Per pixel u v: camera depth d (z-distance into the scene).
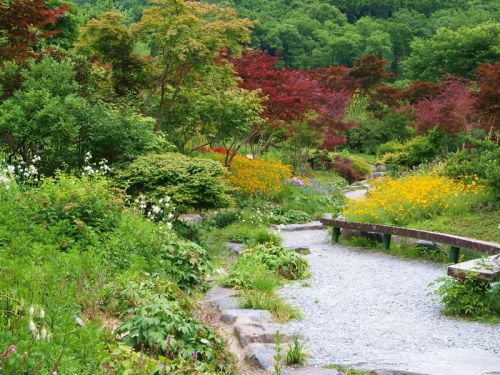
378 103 35.12
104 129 11.13
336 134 26.12
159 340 4.53
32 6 5.49
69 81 12.18
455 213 11.96
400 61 57.72
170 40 14.23
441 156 24.23
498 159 14.06
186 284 7.12
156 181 9.97
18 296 4.18
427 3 69.56
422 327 5.96
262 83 18.27
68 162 11.20
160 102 15.05
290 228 13.64
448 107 24.02
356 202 13.79
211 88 15.47
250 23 15.11
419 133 26.89
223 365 4.69
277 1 68.00
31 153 11.10
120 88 15.02
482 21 58.62
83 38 14.65
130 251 6.76
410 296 7.32
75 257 5.63
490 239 10.17
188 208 10.34
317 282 8.20
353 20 71.75
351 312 6.57
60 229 6.47
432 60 48.03
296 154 22.86
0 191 7.11
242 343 5.32
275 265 8.47
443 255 9.89
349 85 37.03
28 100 10.64
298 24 60.53
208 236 11.08
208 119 15.11
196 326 5.03
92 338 3.79
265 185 16.34
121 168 10.77
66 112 10.96
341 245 11.61
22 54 5.98
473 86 28.11
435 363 4.67
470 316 6.34
